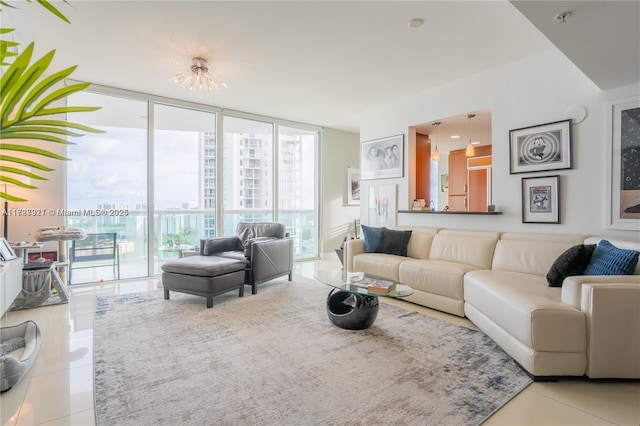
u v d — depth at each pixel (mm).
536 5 1961
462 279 3254
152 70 3973
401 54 3574
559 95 3432
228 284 3736
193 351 2492
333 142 7129
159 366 2266
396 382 2080
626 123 3020
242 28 3043
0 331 2592
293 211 6688
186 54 3557
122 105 4789
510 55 3611
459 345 2641
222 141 5547
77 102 4508
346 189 7383
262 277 4234
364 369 2238
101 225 4664
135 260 4902
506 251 3479
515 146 3766
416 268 3658
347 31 3098
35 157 4109
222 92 4750
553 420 1741
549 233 3494
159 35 3166
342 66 3871
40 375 2160
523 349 2207
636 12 1995
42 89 796
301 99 5082
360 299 2928
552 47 3436
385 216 5273
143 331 2873
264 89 4637
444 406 1840
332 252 7148
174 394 1940
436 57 3650
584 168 3277
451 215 4422
